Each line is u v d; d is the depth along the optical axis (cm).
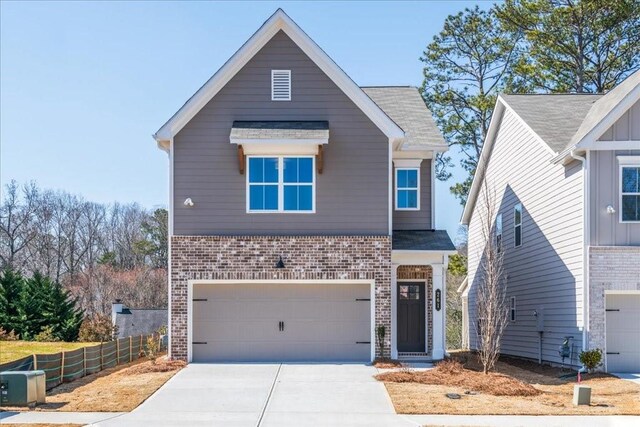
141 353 2755
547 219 2414
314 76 2217
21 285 3944
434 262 2239
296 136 2098
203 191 2177
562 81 3850
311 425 1379
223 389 1744
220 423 1398
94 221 6800
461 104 4012
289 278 2148
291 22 2197
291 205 2173
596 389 1794
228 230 2169
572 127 2475
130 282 6266
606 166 2084
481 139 3991
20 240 6253
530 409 1519
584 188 2083
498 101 2898
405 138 2302
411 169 2464
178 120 2180
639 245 2067
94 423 1393
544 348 2438
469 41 3988
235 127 2158
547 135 2425
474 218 3362
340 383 1811
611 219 2075
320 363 2131
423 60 4069
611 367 2081
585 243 2075
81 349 2072
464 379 1834
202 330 2180
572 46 3800
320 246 2159
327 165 2188
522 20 3862
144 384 1808
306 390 1727
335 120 2203
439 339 2227
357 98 2203
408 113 2669
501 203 2977
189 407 1550
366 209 2173
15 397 1552
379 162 2188
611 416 1456
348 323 2180
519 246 2734
